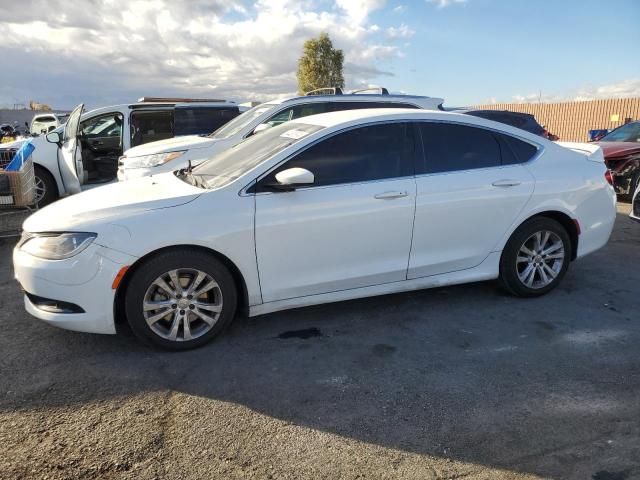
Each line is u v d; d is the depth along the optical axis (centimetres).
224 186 368
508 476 246
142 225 343
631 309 441
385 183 399
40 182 830
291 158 380
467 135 435
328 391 318
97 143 917
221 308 370
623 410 296
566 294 476
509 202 437
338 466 252
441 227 419
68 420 287
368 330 403
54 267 337
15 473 244
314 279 389
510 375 335
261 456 259
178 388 321
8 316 430
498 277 459
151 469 249
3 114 3912
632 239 675
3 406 300
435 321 418
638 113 2073
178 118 937
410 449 265
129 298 347
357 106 775
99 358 358
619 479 242
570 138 2391
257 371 342
